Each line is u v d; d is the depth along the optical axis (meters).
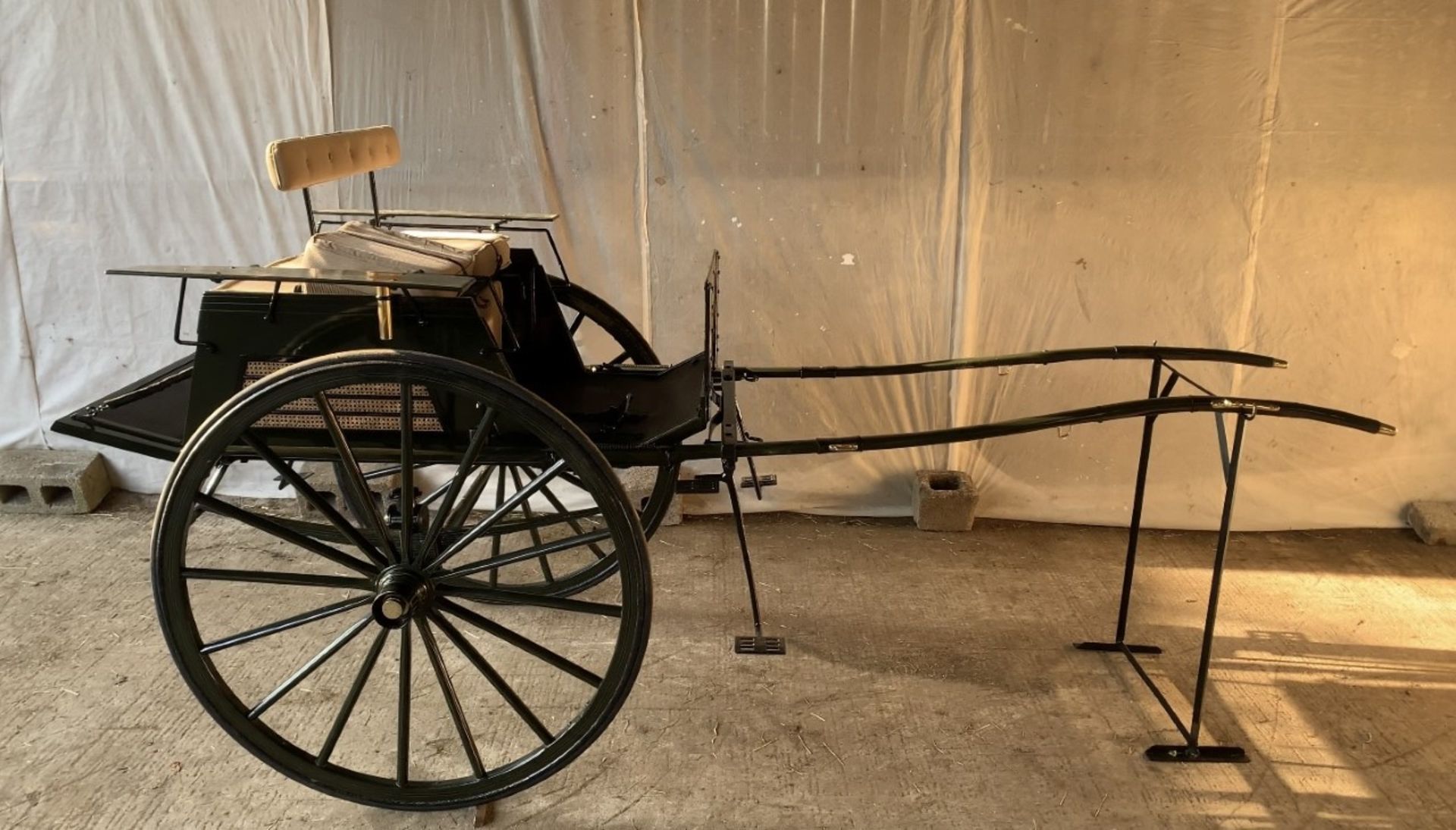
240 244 3.36
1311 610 3.02
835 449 2.10
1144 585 3.15
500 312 2.20
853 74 3.11
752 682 2.62
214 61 3.18
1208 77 3.06
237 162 3.28
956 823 2.15
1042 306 3.32
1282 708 2.55
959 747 2.39
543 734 2.05
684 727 2.44
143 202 3.32
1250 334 3.30
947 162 3.19
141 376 3.52
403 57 3.14
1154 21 3.02
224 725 2.02
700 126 3.18
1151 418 2.57
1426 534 3.42
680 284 3.34
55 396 3.54
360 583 1.98
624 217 3.29
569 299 2.80
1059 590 3.11
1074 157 3.16
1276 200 3.16
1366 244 3.19
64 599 2.94
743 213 3.26
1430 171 3.11
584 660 2.70
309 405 1.98
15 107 3.24
